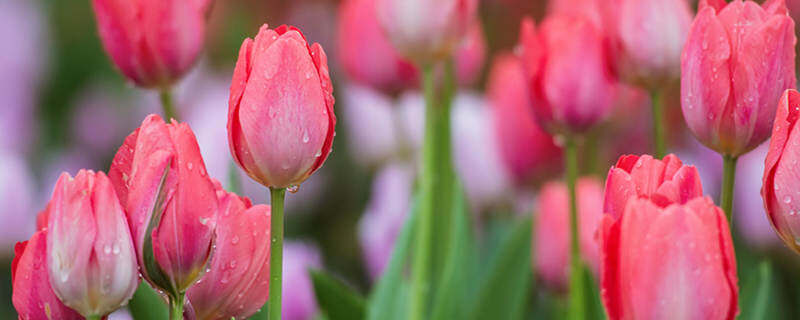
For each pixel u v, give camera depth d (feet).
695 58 3.45
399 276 4.50
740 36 3.42
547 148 5.30
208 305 3.34
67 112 8.70
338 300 4.29
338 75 7.85
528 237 4.58
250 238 3.34
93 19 8.98
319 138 3.30
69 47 8.92
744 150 3.45
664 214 3.06
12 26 8.34
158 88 4.07
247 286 3.35
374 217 6.14
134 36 4.00
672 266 3.07
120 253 3.21
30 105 8.39
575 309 4.03
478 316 4.54
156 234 3.22
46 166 8.12
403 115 6.72
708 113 3.44
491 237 5.90
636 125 6.64
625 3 3.93
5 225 6.02
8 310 6.25
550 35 4.12
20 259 3.26
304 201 7.11
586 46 4.09
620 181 3.15
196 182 3.23
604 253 3.10
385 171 6.20
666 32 3.91
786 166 3.22
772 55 3.41
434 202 4.66
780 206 3.24
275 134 3.27
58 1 8.91
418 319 4.29
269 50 3.26
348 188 7.30
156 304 3.76
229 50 8.26
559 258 4.72
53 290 3.22
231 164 4.34
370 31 4.98
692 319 3.07
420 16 4.22
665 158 3.17
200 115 6.92
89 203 3.20
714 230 3.07
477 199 6.39
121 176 3.28
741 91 3.42
